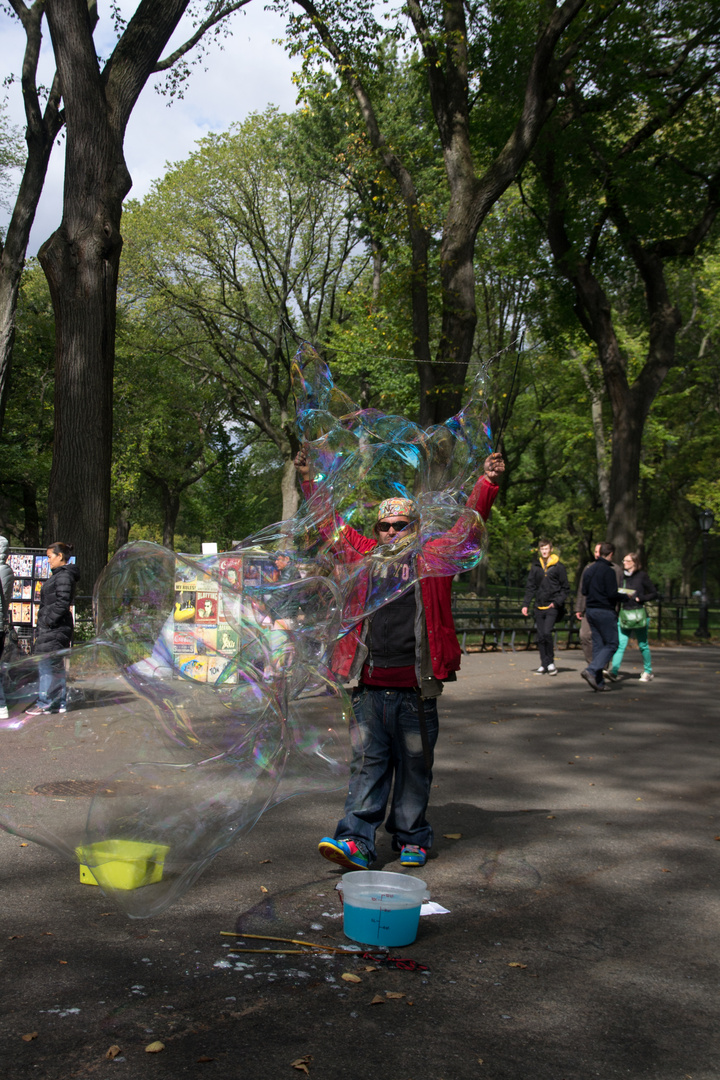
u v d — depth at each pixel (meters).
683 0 18.70
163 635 3.81
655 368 21.31
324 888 3.88
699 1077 2.44
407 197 16.44
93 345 12.28
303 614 3.93
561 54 17.14
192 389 37.78
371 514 4.61
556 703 9.98
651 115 20.42
